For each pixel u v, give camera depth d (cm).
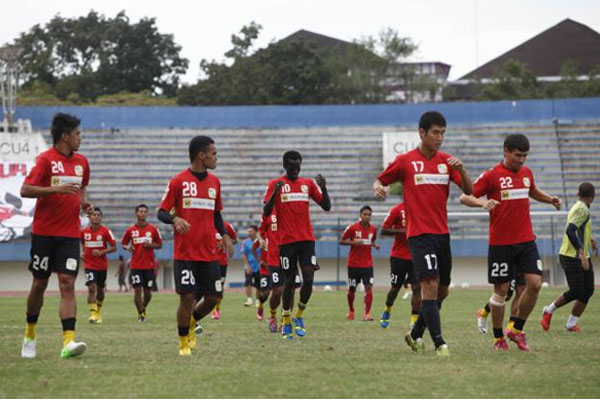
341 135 5638
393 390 833
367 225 2134
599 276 4775
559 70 9812
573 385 862
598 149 5453
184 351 1166
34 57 8600
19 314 2408
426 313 1138
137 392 824
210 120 5672
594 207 5166
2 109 5525
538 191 1261
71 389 845
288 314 1498
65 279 1151
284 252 1509
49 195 1133
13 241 4619
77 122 1180
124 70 8494
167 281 4784
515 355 1143
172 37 8731
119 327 1847
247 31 8000
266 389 840
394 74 8012
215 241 1199
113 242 2127
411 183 1152
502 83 7712
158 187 5372
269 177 5456
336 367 1007
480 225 5009
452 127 5616
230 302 3173
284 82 7462
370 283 2114
